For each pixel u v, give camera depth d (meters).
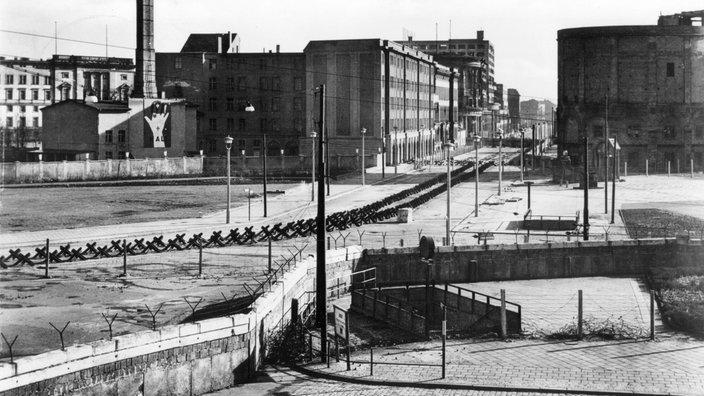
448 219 51.25
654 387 24.62
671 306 36.03
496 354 29.34
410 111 148.25
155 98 120.12
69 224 62.66
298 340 30.41
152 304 37.12
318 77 128.25
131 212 71.12
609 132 118.25
